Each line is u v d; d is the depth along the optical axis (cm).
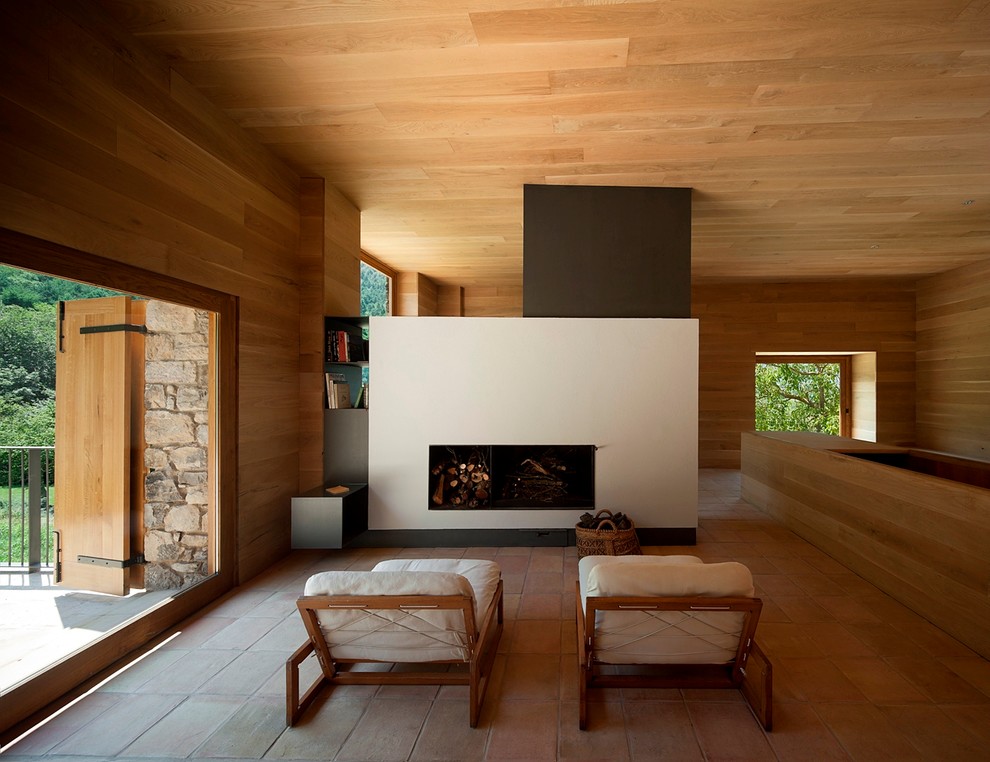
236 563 358
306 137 375
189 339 325
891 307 852
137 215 270
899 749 197
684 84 304
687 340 442
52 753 197
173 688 239
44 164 220
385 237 638
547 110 335
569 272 452
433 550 440
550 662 262
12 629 221
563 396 443
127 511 286
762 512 564
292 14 250
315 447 442
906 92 310
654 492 444
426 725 212
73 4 232
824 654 266
